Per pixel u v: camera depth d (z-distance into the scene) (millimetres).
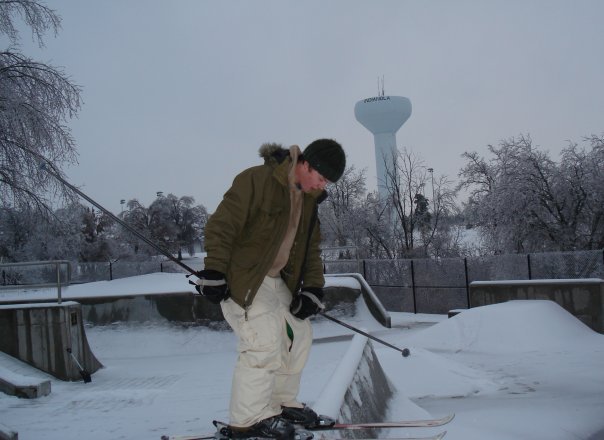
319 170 2855
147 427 5914
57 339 10703
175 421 6113
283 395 3070
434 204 33156
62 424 6492
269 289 2912
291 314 3055
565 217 23500
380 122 74188
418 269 21953
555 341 11797
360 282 17547
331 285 16906
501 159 24156
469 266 20828
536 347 11531
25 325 10805
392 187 34594
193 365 12305
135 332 15266
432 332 12812
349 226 34156
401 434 4957
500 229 24031
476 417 6125
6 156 18016
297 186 2900
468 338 12195
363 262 22750
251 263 2801
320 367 8859
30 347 10766
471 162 28516
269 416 2795
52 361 10688
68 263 11359
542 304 12930
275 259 2924
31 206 18891
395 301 22516
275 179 2809
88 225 45094
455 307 20797
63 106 18672
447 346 12102
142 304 15562
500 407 6781
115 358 14250
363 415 4352
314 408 3467
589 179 22859
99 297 15531
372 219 34000
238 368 2822
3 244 23312
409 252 31812
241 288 2793
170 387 9172
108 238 46062
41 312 10750
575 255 18016
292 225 2930
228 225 2756
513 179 23500
